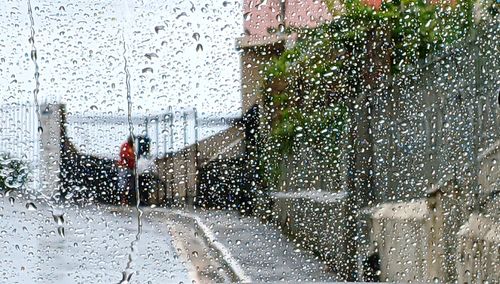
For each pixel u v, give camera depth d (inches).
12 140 528.7
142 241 307.9
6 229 320.2
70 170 530.6
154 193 513.0
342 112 255.0
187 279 206.4
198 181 500.1
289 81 347.3
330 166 252.1
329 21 289.9
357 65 249.9
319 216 252.5
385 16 219.3
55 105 557.3
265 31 400.8
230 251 266.5
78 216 414.0
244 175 435.5
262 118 399.2
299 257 251.1
